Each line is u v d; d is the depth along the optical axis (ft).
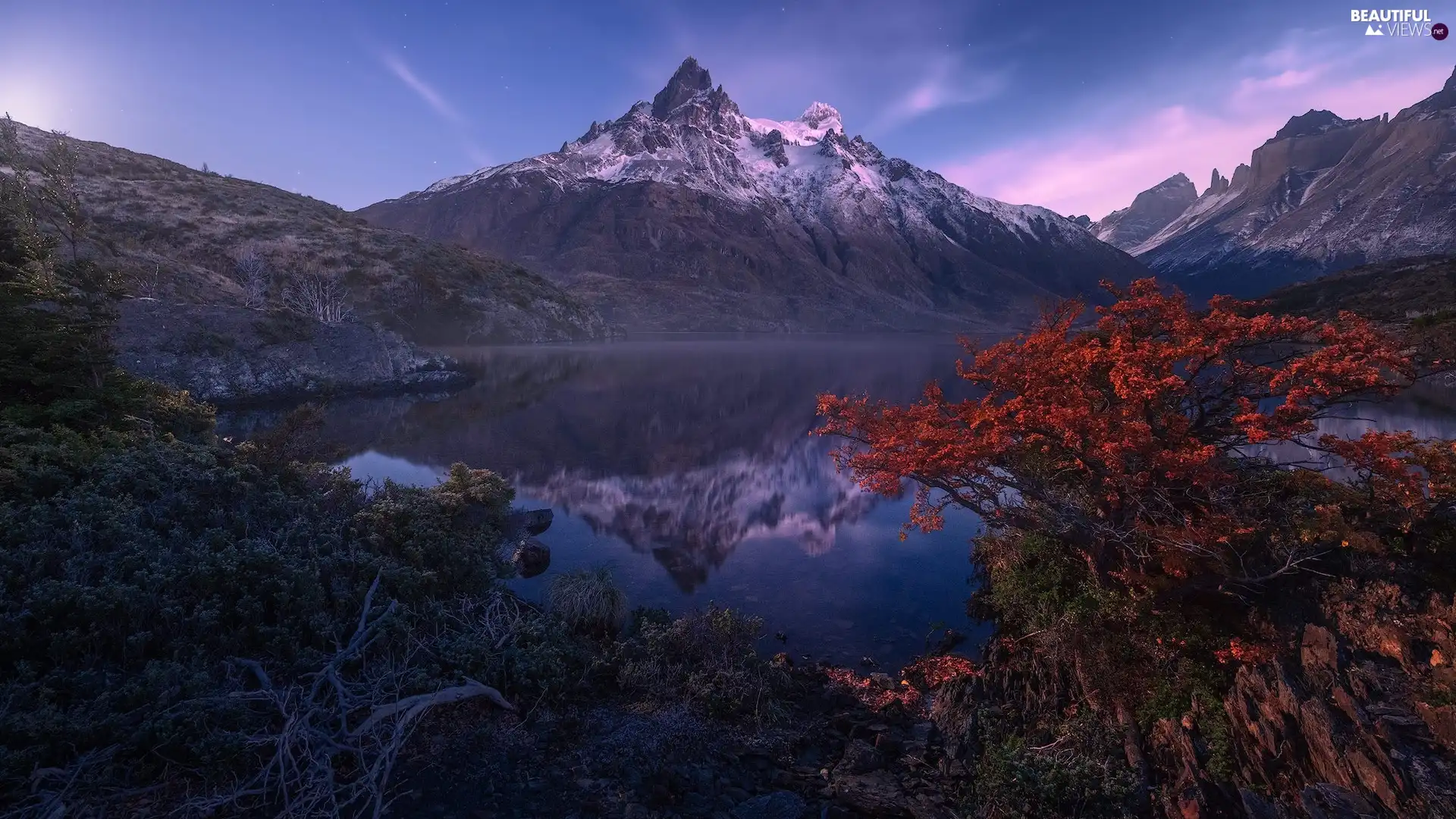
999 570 48.01
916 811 27.91
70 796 23.38
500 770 29.27
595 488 92.68
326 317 272.31
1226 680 31.07
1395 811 21.11
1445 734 22.66
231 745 25.34
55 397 66.90
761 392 203.41
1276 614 32.19
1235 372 35.70
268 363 167.22
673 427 143.84
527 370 261.24
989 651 42.83
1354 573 31.17
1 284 69.62
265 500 54.13
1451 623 26.21
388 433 130.00
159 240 316.81
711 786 29.35
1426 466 30.55
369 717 29.60
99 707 26.25
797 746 33.45
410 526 50.90
